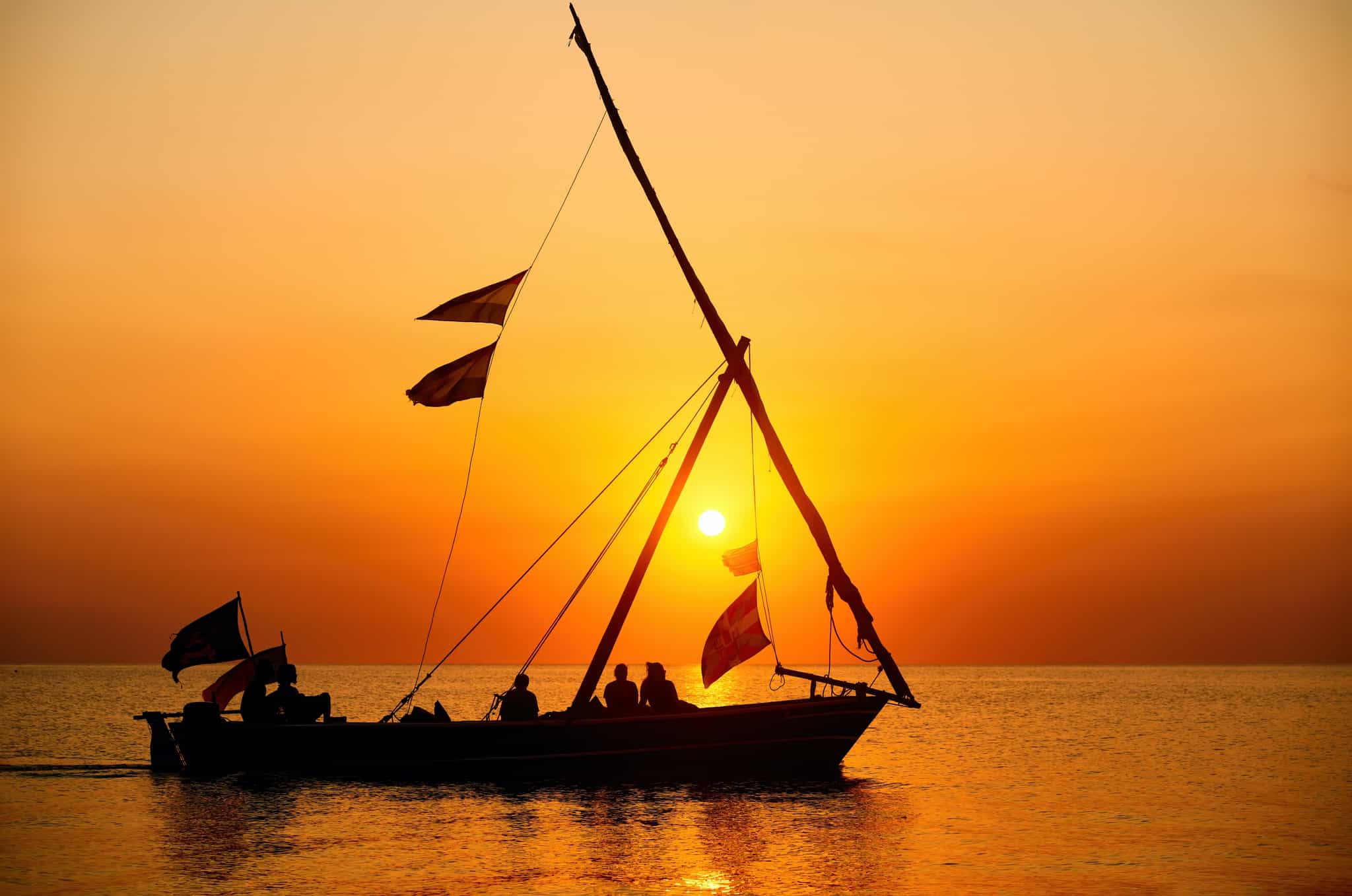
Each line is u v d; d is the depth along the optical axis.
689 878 14.57
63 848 16.41
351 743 23.72
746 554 25.42
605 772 23.55
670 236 26.52
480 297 24.41
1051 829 18.64
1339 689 118.12
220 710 24.64
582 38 27.09
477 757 23.31
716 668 24.64
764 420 25.81
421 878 14.46
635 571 24.89
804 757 24.61
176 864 15.28
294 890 13.75
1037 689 120.50
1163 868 15.37
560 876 14.61
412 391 24.33
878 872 14.97
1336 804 21.84
